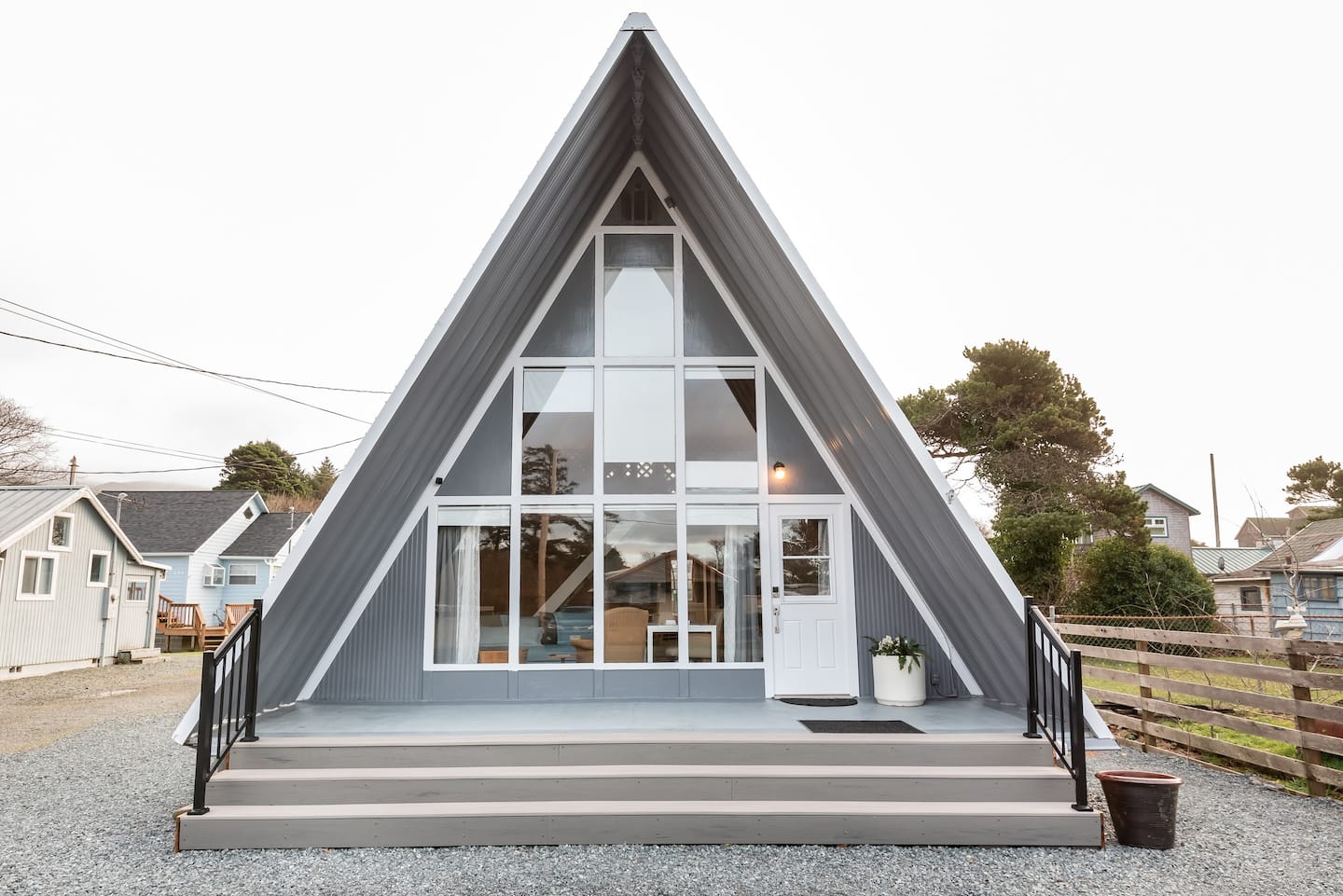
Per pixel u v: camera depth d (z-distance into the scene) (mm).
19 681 15289
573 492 7531
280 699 6730
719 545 7535
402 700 7160
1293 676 6148
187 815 4754
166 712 11078
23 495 17516
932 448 23453
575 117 5770
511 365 7641
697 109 5770
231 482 50469
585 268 7820
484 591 7363
